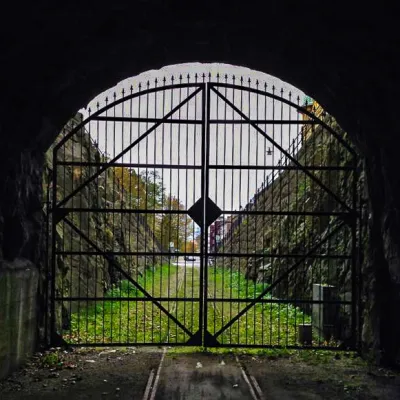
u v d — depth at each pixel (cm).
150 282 2173
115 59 691
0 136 601
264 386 627
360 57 588
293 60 697
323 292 919
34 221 765
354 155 828
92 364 727
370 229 766
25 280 711
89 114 823
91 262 1359
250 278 2070
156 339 939
